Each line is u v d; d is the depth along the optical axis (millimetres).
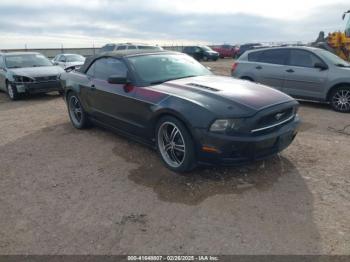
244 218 3076
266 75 8617
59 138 5766
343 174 3953
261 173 3998
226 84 4359
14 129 6570
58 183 3967
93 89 5395
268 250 2635
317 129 6016
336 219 3029
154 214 3201
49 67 10984
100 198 3557
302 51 8102
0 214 3330
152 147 4469
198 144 3617
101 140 5527
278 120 3818
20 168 4477
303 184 3711
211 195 3512
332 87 7551
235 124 3479
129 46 18500
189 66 5289
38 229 3041
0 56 11484
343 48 13102
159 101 4039
